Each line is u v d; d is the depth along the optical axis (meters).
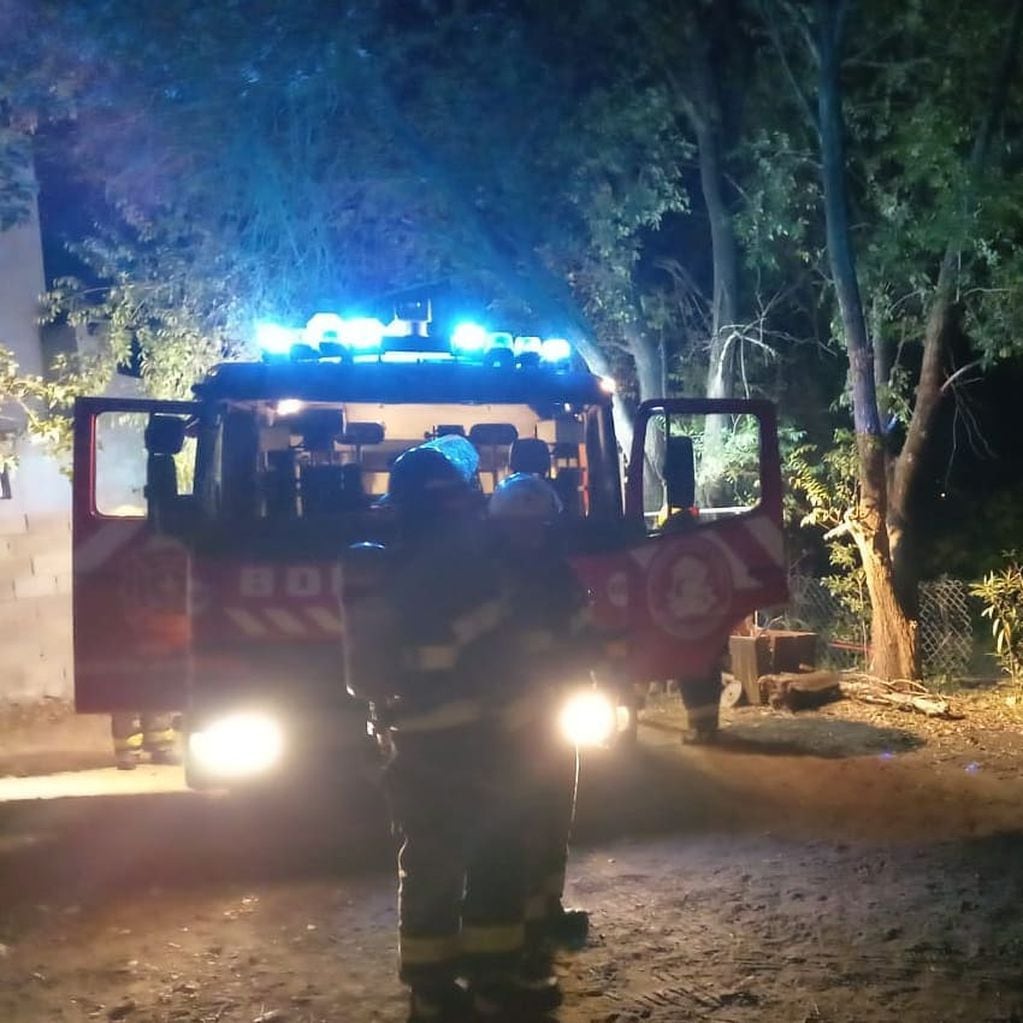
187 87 12.08
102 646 6.75
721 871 5.82
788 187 12.12
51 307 13.12
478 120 12.66
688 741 8.61
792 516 13.30
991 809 6.89
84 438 6.79
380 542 6.59
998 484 16.55
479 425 7.66
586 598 4.66
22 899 5.57
